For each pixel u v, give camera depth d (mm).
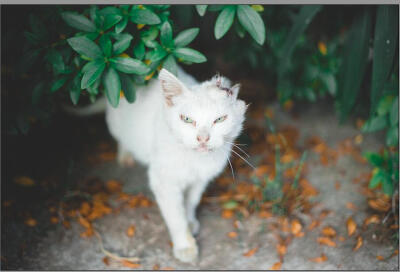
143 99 1081
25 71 1005
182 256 1070
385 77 1055
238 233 1137
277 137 1378
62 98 1151
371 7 1121
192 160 1007
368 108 1359
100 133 1401
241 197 1200
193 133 934
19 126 1065
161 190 1045
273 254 1088
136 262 1071
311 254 1081
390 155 1139
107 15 926
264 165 1299
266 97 1533
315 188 1238
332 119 1456
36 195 1185
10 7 1033
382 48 1053
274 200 1171
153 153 1047
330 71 1305
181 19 1083
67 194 1181
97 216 1149
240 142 1311
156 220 1162
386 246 1078
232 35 1367
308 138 1397
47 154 1307
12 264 1037
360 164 1300
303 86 1354
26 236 1093
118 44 931
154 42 962
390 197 1155
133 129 1101
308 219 1155
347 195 1215
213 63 1536
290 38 1139
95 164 1306
